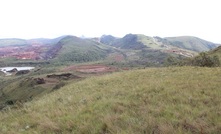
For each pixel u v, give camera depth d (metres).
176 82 16.20
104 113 10.43
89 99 14.19
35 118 11.45
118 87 17.69
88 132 8.66
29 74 193.50
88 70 166.38
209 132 7.68
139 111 10.16
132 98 13.10
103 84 21.16
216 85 14.27
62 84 73.00
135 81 19.62
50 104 14.93
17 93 102.69
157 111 9.97
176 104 10.97
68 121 9.73
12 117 13.04
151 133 7.85
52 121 10.35
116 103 11.87
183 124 8.42
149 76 22.08
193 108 10.23
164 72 23.48
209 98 11.48
